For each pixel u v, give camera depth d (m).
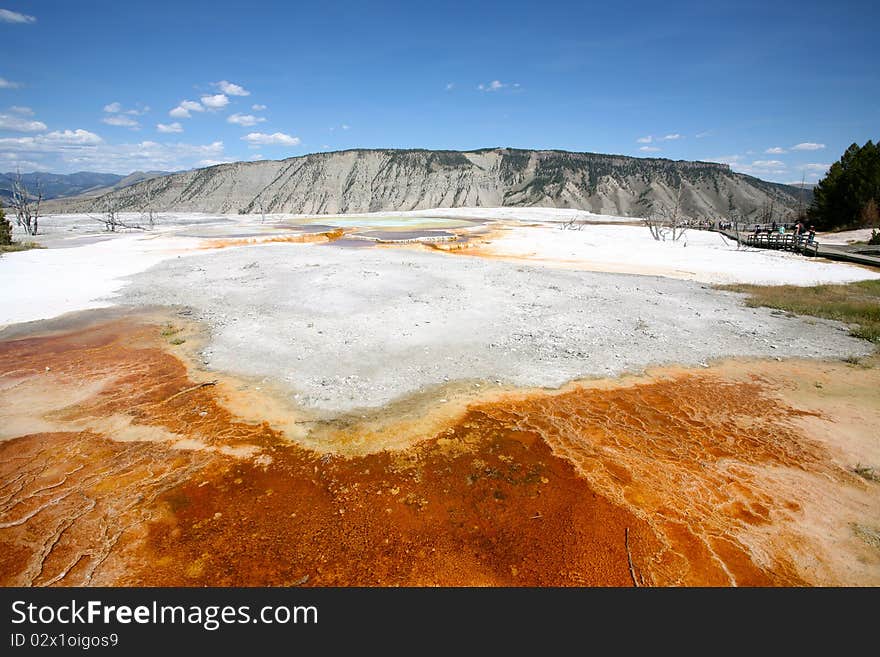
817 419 6.62
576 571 3.97
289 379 7.49
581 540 4.30
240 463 5.34
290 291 12.84
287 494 4.85
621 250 23.72
